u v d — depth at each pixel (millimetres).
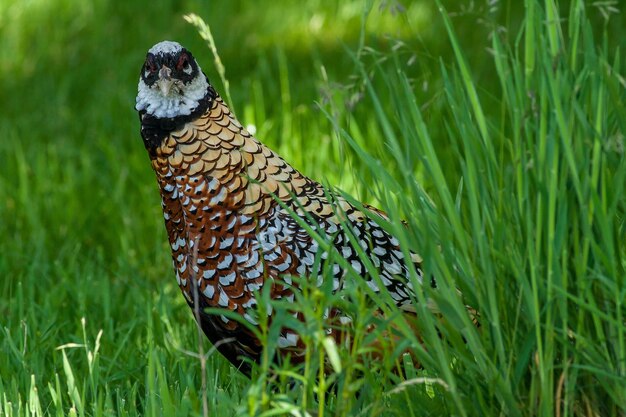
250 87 13680
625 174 5199
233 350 6594
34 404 6191
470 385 5418
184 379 6621
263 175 6305
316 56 14102
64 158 12609
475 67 13211
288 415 5586
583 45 5480
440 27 14898
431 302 5684
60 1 17734
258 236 6168
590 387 5395
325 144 10828
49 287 9188
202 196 6277
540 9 5246
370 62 13938
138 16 17312
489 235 5367
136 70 15219
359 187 9773
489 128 6629
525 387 5438
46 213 11008
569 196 5141
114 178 11758
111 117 13445
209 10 17109
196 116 6270
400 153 5227
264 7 16828
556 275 5098
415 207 5379
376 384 5273
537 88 5211
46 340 7551
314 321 4840
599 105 5074
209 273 6355
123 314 8570
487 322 5410
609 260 5043
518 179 5172
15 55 16281
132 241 10453
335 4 16500
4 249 10109
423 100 11891
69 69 15594
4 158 12594
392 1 5613
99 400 6168
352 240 5469
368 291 5270
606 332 5266
